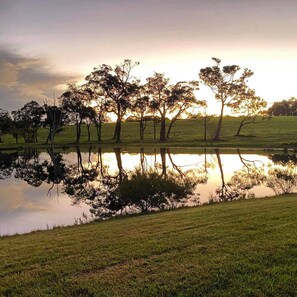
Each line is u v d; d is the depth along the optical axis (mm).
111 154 60969
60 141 100375
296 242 9039
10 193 26688
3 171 41938
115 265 8422
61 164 48281
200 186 26672
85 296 7016
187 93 88812
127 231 11641
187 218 13117
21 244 11289
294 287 6816
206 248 9086
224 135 93375
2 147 83062
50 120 94062
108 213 18641
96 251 9531
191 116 92000
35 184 31594
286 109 199625
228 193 23281
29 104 103438
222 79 85438
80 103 93312
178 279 7430
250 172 33719
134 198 18953
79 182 32125
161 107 90562
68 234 12352
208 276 7449
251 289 6820
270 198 19312
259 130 101250
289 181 26750
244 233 10164
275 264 7832
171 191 19344
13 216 19062
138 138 99938
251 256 8320
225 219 12227
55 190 27859
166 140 88062
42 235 13016
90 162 49219
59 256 9375
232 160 45688
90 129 133375
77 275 7984
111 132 121312
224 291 6844
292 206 13922
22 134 106750
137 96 91812
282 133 90875
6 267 8867
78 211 19781
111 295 6941
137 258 8773
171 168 39000
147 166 41750
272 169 34969
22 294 7242
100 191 26625
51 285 7570
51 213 19562
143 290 7066
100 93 90938
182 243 9625
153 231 11281
